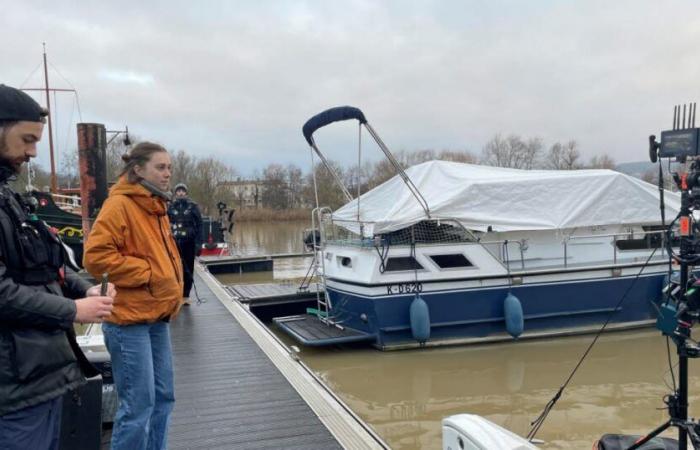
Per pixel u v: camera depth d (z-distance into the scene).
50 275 1.96
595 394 6.91
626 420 6.05
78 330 7.27
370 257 8.68
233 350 6.66
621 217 9.51
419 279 8.70
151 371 2.79
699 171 2.88
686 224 2.94
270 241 32.59
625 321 9.54
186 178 49.22
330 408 4.77
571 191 9.45
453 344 8.88
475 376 7.75
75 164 40.72
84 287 2.30
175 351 6.63
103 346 3.97
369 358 8.45
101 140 10.59
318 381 5.64
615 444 3.42
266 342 6.97
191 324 8.09
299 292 11.38
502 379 7.60
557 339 9.19
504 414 6.36
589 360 8.28
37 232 1.92
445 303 8.81
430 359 8.41
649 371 7.75
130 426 2.71
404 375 7.82
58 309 1.85
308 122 8.83
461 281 8.84
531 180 9.28
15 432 1.80
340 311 9.54
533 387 7.26
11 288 1.75
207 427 4.38
